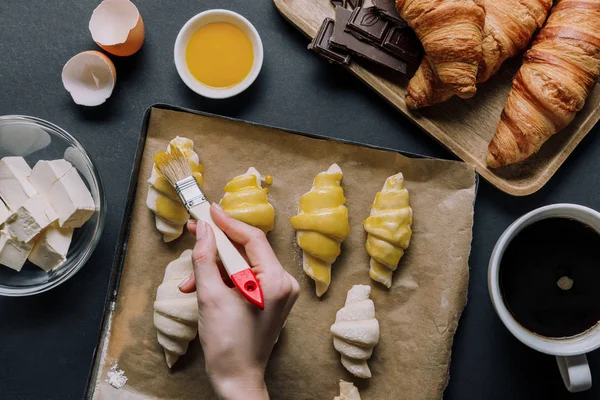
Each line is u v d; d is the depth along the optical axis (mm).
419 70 693
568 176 728
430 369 695
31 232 691
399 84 717
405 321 703
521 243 677
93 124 732
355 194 712
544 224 670
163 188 685
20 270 719
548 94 666
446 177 699
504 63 719
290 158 712
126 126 732
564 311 676
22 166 716
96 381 700
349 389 689
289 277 612
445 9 653
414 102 696
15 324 725
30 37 733
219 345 595
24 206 687
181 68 706
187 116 705
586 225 663
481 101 718
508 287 681
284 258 712
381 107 731
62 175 699
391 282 705
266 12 732
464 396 724
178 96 733
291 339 705
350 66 713
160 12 731
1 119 701
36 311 725
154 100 733
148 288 708
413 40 695
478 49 657
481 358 724
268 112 734
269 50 733
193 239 712
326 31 702
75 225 706
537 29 697
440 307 698
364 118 732
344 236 690
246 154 712
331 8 722
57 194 697
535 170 711
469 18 655
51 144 726
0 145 726
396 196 689
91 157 717
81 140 732
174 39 733
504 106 704
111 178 731
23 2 732
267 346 611
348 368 690
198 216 629
